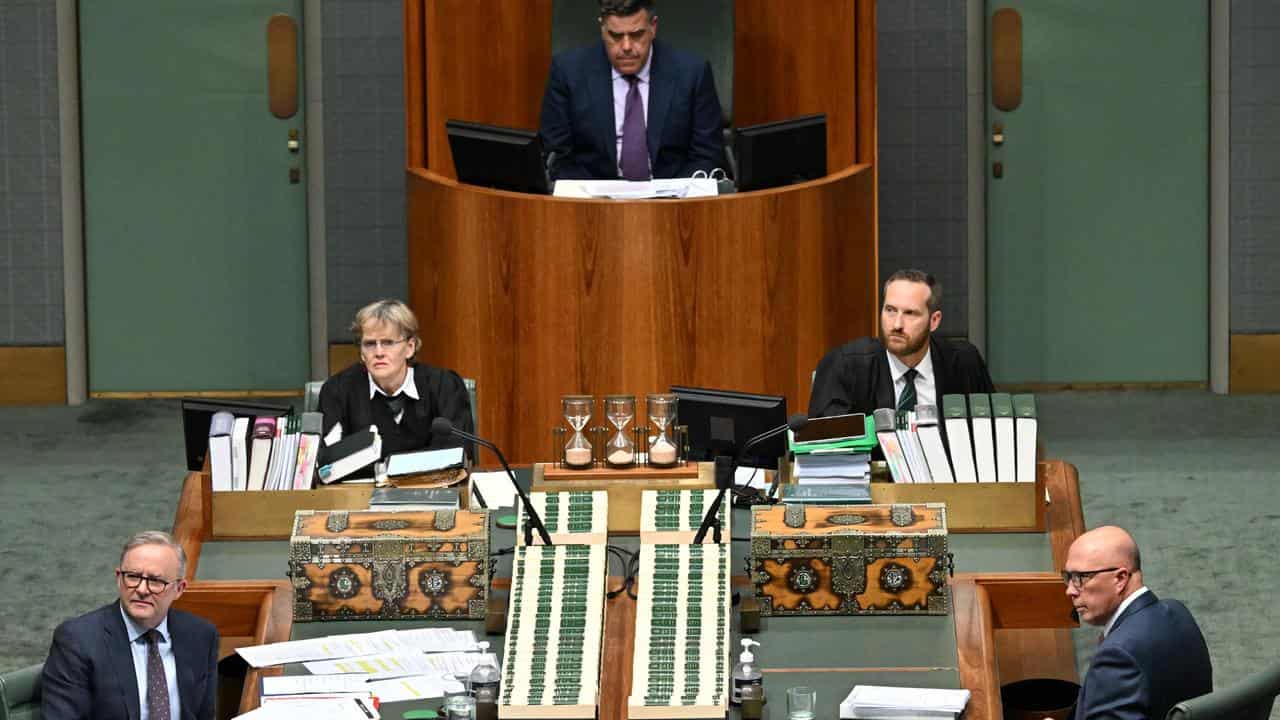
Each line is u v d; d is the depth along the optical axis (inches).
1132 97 1090.7
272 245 1104.8
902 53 1083.9
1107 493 881.5
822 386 631.2
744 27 911.7
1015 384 1113.4
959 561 514.9
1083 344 1110.4
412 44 857.5
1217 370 1105.4
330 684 446.0
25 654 679.1
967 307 1100.5
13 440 1011.9
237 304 1109.7
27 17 1082.1
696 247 792.3
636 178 864.3
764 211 791.7
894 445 537.6
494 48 916.0
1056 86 1090.1
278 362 1114.7
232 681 516.7
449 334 812.0
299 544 487.8
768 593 485.7
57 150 1091.9
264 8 1087.0
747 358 798.5
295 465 546.0
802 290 802.2
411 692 444.5
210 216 1103.0
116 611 462.0
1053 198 1098.1
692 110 865.5
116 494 896.3
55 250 1098.1
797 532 484.7
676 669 445.7
